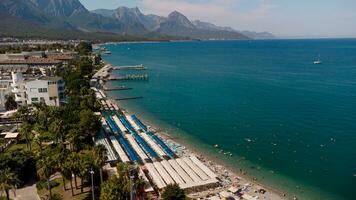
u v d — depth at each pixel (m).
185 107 176.88
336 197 85.75
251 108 172.25
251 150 116.38
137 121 146.88
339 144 119.94
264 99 192.75
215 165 103.19
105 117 150.25
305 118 152.25
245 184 90.81
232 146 120.38
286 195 86.12
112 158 99.88
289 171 100.31
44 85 155.25
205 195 84.00
